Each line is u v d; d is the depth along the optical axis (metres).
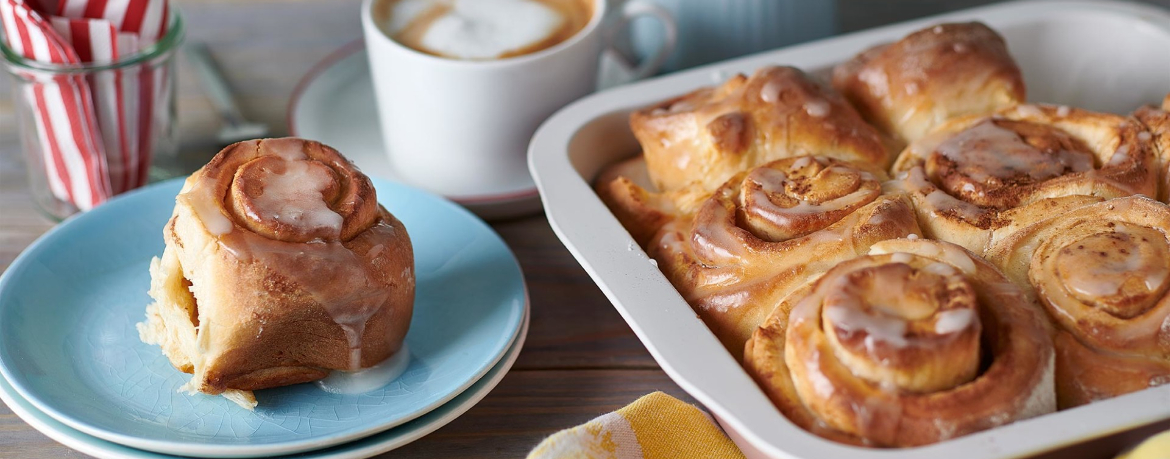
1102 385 0.67
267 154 0.73
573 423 0.74
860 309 0.65
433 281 0.78
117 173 0.85
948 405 0.64
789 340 0.66
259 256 0.70
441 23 0.86
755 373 0.67
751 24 0.93
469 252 0.79
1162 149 0.75
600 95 0.81
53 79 0.81
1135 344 0.67
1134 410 0.64
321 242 0.71
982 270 0.68
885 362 0.64
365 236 0.73
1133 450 0.64
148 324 0.75
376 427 0.69
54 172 0.84
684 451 0.70
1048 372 0.66
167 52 0.84
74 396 0.71
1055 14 0.87
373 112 0.93
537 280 0.81
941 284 0.66
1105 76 0.87
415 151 0.86
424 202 0.82
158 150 0.88
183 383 0.73
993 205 0.73
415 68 0.83
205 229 0.71
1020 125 0.77
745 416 0.65
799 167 0.75
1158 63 0.86
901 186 0.74
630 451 0.69
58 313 0.76
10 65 0.82
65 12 0.82
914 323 0.65
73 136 0.83
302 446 0.69
